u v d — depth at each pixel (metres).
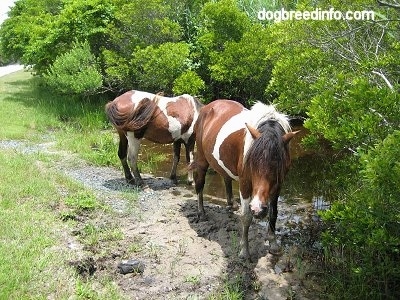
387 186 3.56
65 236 5.63
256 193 4.43
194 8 13.51
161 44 12.45
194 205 7.00
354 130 3.87
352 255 5.06
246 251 5.29
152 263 5.18
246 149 4.87
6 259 4.80
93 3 13.73
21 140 10.60
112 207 6.73
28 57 16.12
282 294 4.67
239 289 4.73
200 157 6.18
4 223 5.68
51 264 4.87
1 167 7.79
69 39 14.48
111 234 5.77
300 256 5.41
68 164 8.93
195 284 4.79
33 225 5.77
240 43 11.09
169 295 4.62
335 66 6.04
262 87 11.38
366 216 3.78
